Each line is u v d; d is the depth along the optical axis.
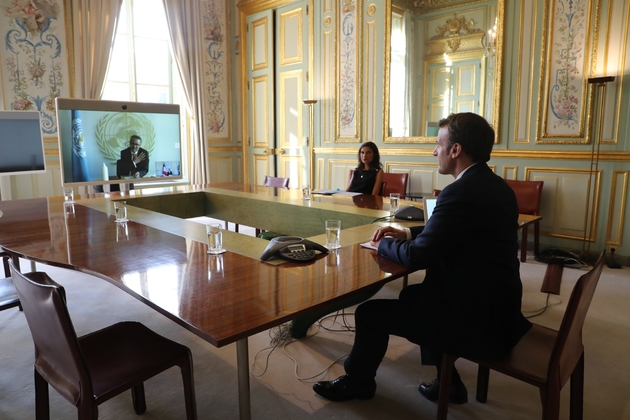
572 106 4.01
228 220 3.51
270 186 4.19
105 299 3.07
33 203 3.03
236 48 6.79
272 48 6.34
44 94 5.24
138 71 6.17
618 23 3.71
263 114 6.62
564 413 1.83
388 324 1.64
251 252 1.83
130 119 4.00
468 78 4.56
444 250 1.46
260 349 2.38
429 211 2.03
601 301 3.04
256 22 6.48
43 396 1.52
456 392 1.89
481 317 1.46
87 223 2.38
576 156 4.01
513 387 2.04
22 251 1.83
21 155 4.50
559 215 4.19
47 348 1.33
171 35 6.13
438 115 4.80
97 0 5.43
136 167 4.09
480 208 1.44
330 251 1.83
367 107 5.41
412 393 1.98
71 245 1.92
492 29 4.34
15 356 2.31
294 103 6.21
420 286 1.77
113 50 5.90
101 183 3.89
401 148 5.15
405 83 5.00
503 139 4.44
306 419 1.79
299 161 6.26
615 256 3.93
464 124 1.53
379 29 5.16
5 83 4.99
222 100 6.86
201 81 6.43
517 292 1.49
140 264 1.65
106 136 3.88
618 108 3.79
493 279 1.46
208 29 6.56
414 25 4.86
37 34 5.13
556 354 1.30
